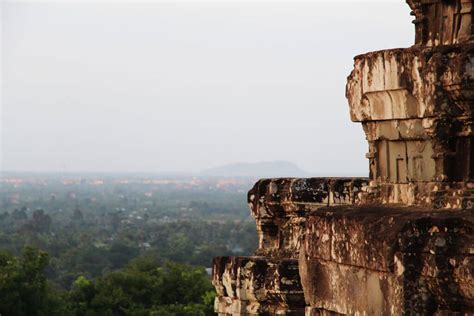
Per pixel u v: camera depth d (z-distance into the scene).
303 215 22.69
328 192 22.38
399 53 13.55
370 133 14.42
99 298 97.81
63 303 96.12
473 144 13.11
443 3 13.86
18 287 92.38
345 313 13.76
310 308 14.71
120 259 197.12
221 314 24.06
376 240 12.94
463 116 13.07
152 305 98.19
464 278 12.27
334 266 14.04
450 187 13.23
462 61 12.84
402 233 12.61
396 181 14.08
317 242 14.53
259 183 24.03
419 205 13.48
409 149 13.80
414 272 12.57
